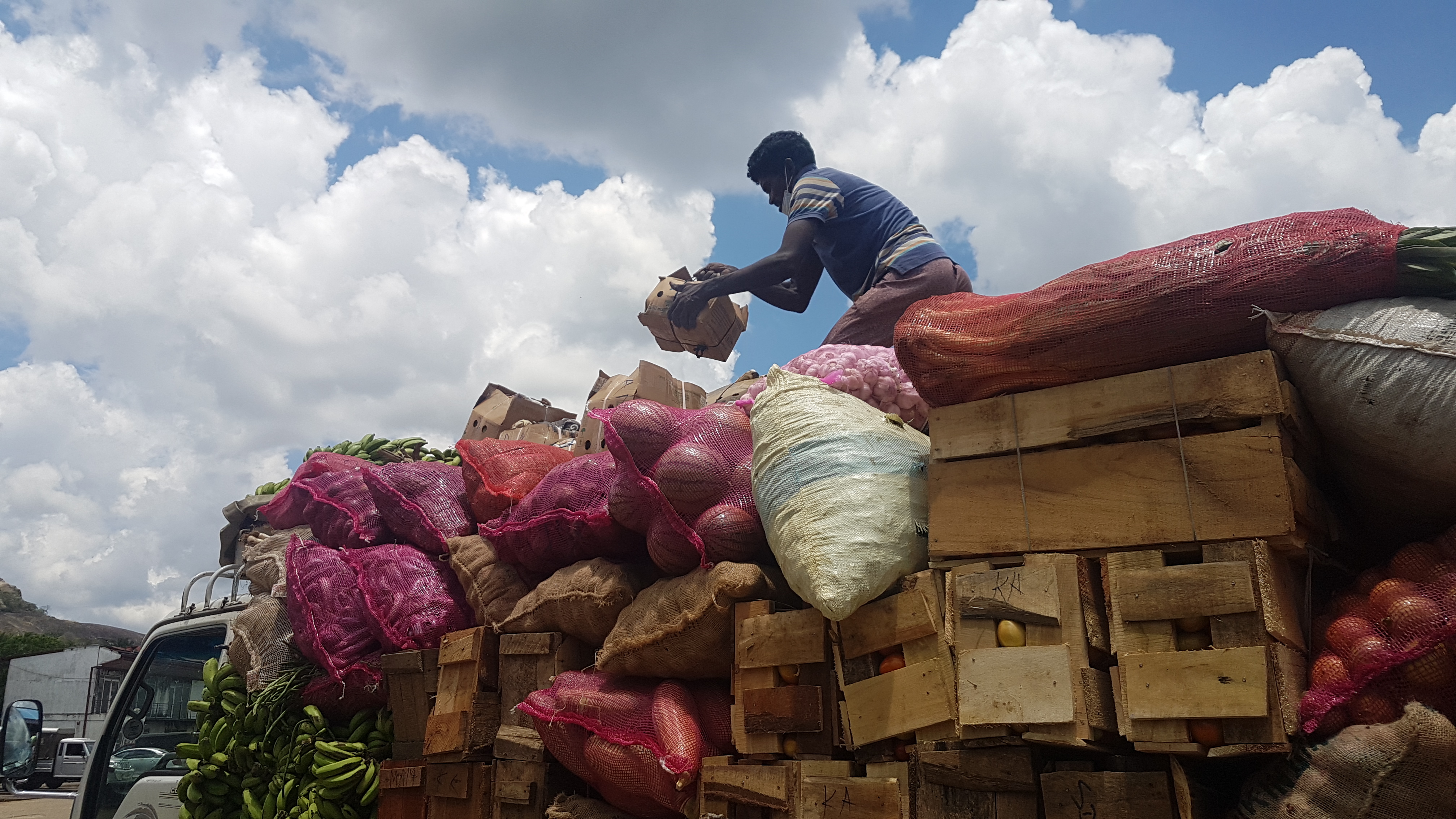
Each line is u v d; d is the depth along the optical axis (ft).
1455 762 6.02
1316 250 7.45
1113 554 7.54
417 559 14.03
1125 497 7.62
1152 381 7.77
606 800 10.69
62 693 107.04
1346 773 6.33
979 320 9.01
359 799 13.14
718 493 10.23
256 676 14.43
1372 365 7.06
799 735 8.84
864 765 8.50
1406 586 6.86
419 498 14.76
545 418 20.20
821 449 9.03
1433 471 7.08
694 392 17.04
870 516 8.59
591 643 11.64
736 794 8.98
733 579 9.39
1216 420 7.42
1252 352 7.61
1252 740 6.63
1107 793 7.03
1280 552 7.14
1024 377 8.57
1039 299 8.58
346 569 14.33
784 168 17.06
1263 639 6.73
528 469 14.14
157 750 17.31
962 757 7.75
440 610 13.30
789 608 9.82
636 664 10.21
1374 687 6.56
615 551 11.86
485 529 13.15
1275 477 6.95
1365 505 8.19
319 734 13.57
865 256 15.84
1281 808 6.63
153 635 18.51
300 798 13.21
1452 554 7.05
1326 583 8.20
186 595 18.45
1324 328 7.27
